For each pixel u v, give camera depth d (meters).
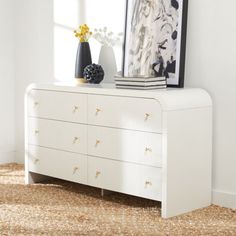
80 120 5.82
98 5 6.46
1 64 7.23
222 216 5.33
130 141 5.44
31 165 6.33
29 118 6.32
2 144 7.32
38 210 5.45
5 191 6.07
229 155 5.59
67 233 4.88
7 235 4.84
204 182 5.56
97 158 5.71
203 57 5.68
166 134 5.19
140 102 5.34
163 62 5.86
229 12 5.50
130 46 6.11
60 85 6.02
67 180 6.33
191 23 5.73
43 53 7.02
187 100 5.37
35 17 7.06
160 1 5.88
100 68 6.22
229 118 5.57
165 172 5.22
